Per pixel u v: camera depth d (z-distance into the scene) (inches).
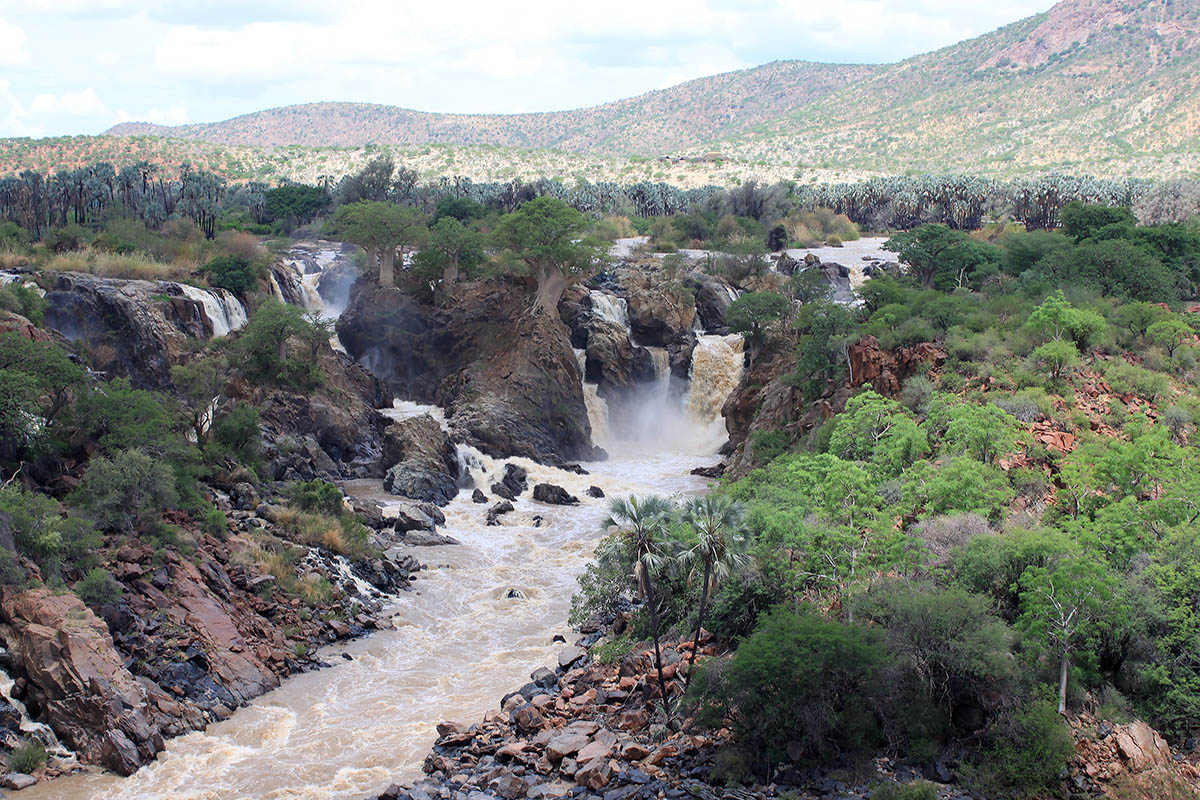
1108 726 1759.4
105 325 3759.8
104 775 1740.9
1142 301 3809.1
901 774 1657.2
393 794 1605.6
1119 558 2068.2
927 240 4990.2
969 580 1978.3
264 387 3681.1
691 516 1908.2
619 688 1940.2
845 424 2785.4
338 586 2529.5
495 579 2751.0
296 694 2068.2
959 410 2635.3
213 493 2787.9
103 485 2361.0
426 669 2192.4
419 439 3651.6
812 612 1900.8
